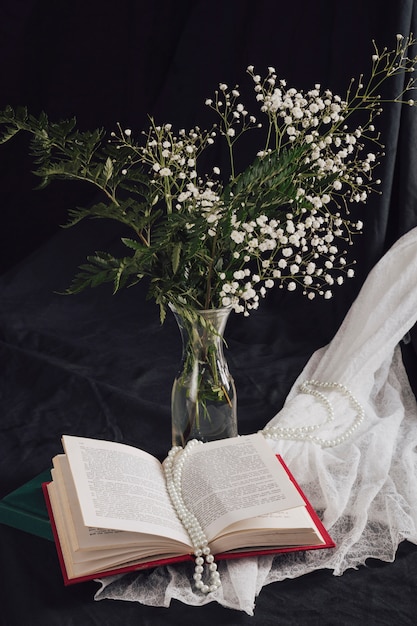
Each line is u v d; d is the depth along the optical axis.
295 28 2.18
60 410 1.81
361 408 1.63
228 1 2.27
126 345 2.19
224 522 1.14
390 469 1.45
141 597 1.13
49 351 2.16
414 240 1.85
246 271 1.26
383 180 1.96
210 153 2.39
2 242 2.81
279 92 1.25
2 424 1.76
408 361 1.86
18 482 1.51
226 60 2.32
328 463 1.44
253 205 1.21
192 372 1.30
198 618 1.10
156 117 2.45
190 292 1.25
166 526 1.14
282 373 1.99
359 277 2.09
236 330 2.24
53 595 1.14
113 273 1.19
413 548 1.27
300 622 1.11
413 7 1.88
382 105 1.93
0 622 1.14
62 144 1.24
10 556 1.21
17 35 2.57
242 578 1.14
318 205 1.25
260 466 1.25
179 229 1.21
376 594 1.16
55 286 2.47
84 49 2.55
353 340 1.82
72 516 1.15
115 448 1.27
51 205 2.73
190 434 1.33
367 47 1.98
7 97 2.66
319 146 1.26
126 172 1.26
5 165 2.71
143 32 2.48
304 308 2.25
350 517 1.33
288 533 1.17
